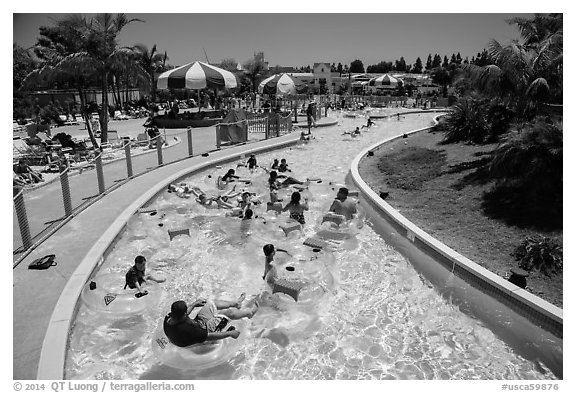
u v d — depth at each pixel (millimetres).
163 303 6676
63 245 7934
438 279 7688
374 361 5602
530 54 11578
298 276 6805
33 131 18203
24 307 5898
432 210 10125
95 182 12445
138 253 8367
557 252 7113
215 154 17422
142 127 28250
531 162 9242
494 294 6582
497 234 8328
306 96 53188
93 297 6332
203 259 8180
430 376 5348
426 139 20484
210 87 27219
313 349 5789
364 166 15820
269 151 19719
